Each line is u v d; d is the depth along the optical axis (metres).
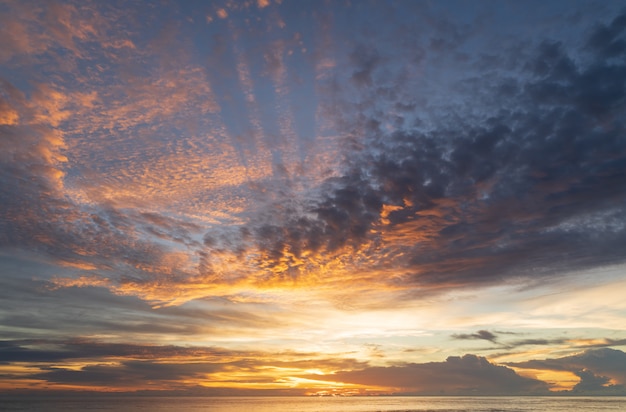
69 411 191.50
